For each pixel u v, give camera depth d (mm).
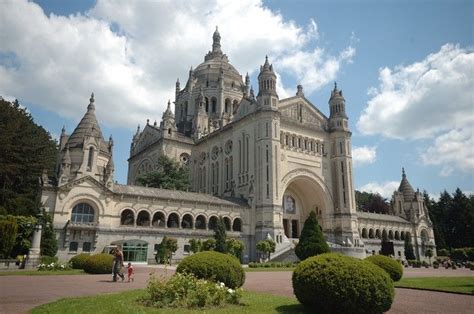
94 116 70562
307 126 80750
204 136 90438
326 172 81438
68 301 17734
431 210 126812
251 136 74312
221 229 59344
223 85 105125
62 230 53250
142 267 48312
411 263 71625
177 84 115688
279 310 16516
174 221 67750
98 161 66250
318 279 15875
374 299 15289
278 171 70500
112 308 15852
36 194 63125
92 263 36812
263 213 67812
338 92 87312
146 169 95625
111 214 57844
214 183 84688
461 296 22953
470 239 115750
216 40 120250
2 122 70000
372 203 133000
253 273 42562
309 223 57125
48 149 84188
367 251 84500
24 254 48594
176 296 17156
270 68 76062
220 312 15555
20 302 18453
